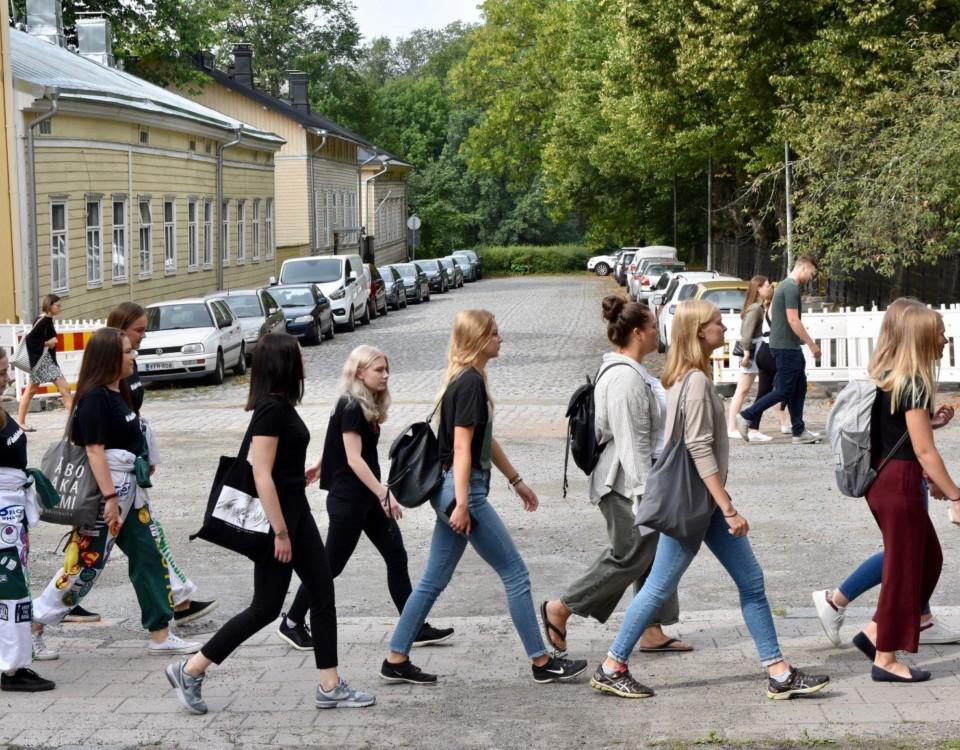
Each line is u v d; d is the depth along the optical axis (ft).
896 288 82.99
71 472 22.16
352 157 227.20
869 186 64.90
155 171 110.32
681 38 89.71
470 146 245.65
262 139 144.05
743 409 48.21
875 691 19.08
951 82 63.67
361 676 21.29
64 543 33.22
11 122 81.30
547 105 225.35
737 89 94.27
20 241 82.07
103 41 135.23
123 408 22.43
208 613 25.79
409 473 19.84
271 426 18.88
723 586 27.43
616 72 122.62
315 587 19.44
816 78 84.48
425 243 307.37
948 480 18.85
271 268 157.17
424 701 19.72
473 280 248.11
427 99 339.57
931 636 21.66
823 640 22.31
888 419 19.25
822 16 85.81
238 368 86.07
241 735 18.22
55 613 22.53
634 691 19.34
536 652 20.31
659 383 20.34
